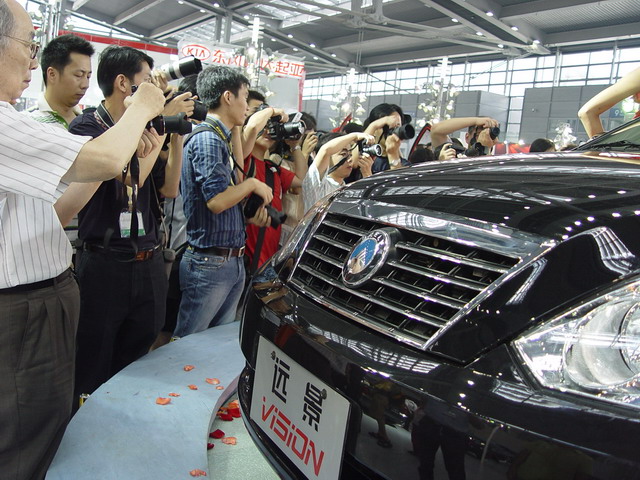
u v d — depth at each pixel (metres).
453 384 0.91
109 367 2.14
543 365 0.85
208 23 26.28
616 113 13.75
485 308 0.94
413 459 0.93
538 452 0.79
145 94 1.42
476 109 20.80
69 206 1.62
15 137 1.21
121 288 2.07
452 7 17.34
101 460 1.48
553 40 19.64
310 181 3.02
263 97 3.40
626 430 0.75
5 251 1.43
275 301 1.34
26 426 1.48
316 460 1.12
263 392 1.33
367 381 1.01
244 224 2.55
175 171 2.38
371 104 26.28
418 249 1.09
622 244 0.89
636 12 17.02
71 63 2.46
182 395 1.85
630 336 0.81
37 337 1.49
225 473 1.61
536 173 1.21
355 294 1.14
